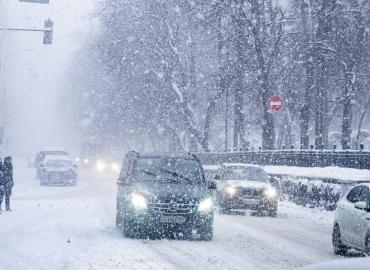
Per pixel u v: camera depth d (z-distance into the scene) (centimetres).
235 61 5681
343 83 6078
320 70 5619
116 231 2183
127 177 2116
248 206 2897
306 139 5484
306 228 2472
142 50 6506
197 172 2116
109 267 1438
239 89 5984
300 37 5547
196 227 1975
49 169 5112
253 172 3123
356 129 8831
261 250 1816
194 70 6631
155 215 1958
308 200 3459
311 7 5406
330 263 608
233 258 1644
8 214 2675
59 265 1452
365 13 5478
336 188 3150
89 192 4366
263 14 5584
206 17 5750
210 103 6506
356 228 1689
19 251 1653
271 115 5359
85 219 2555
